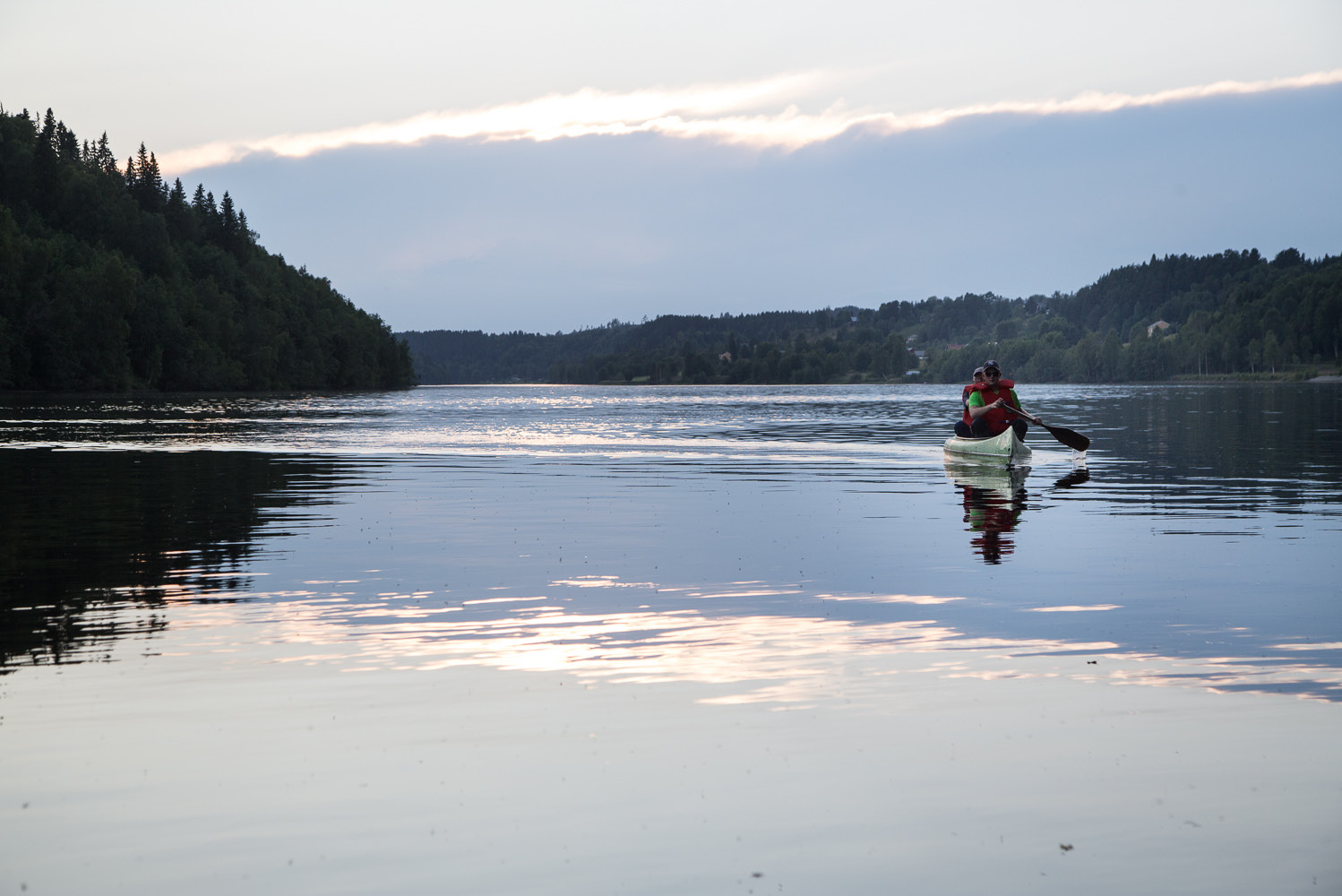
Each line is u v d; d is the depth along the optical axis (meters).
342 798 4.61
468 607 8.43
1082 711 5.70
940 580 9.49
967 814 4.44
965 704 5.82
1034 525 13.08
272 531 12.70
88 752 5.15
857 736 5.34
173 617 8.04
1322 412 49.22
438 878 3.94
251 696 6.03
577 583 9.40
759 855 4.11
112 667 6.64
